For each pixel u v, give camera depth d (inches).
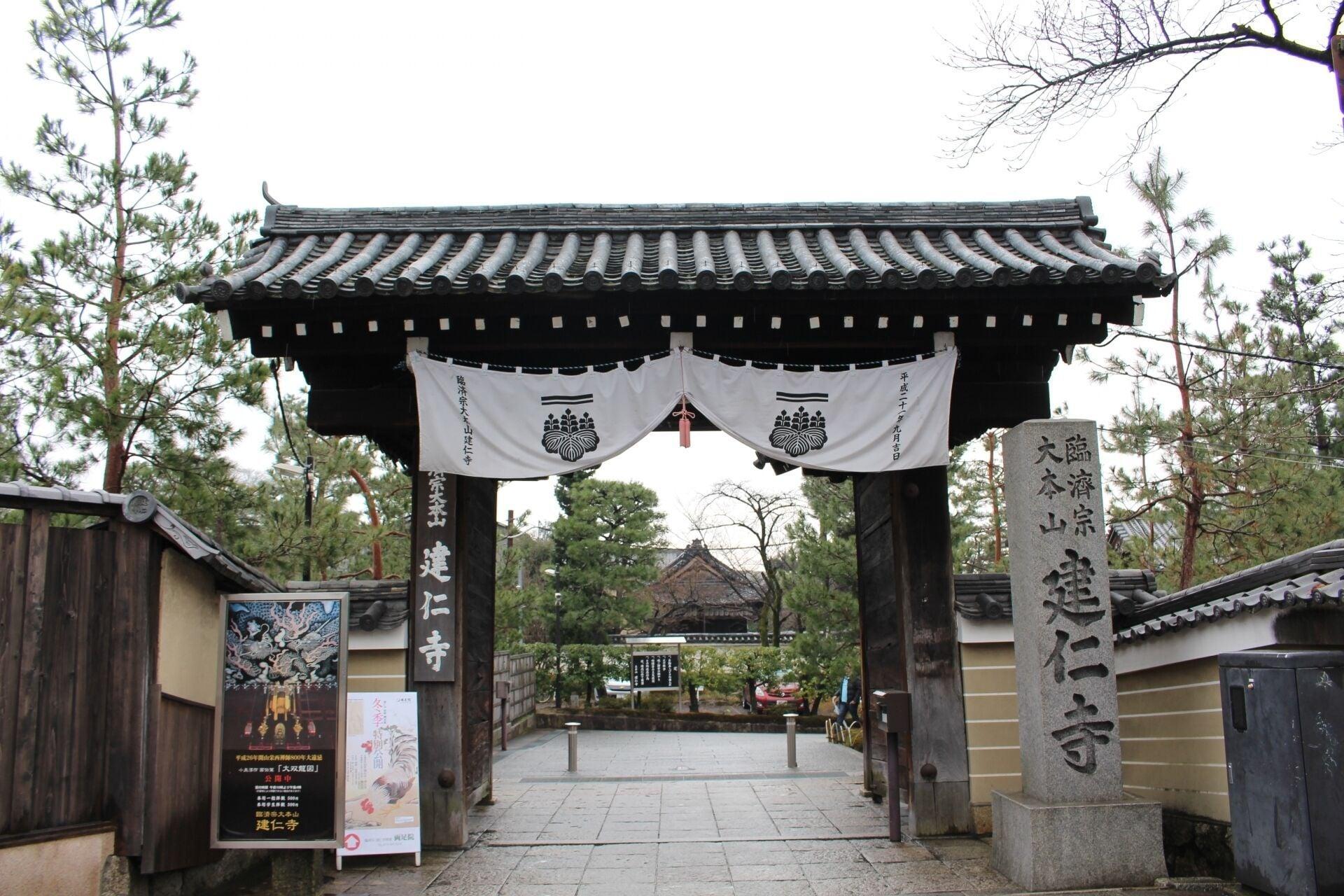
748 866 294.0
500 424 297.6
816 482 796.0
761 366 308.0
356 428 321.4
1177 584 544.7
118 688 238.8
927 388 300.2
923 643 331.0
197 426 471.2
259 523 517.3
